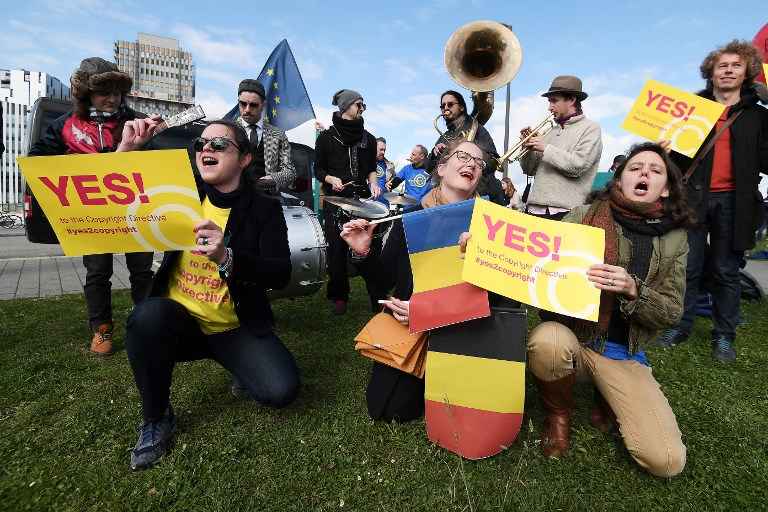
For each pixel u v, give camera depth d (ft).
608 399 6.38
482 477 5.80
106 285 9.77
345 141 13.80
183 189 5.52
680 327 11.03
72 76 8.86
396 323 7.07
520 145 11.25
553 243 5.91
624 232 6.64
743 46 9.81
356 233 7.11
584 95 11.44
